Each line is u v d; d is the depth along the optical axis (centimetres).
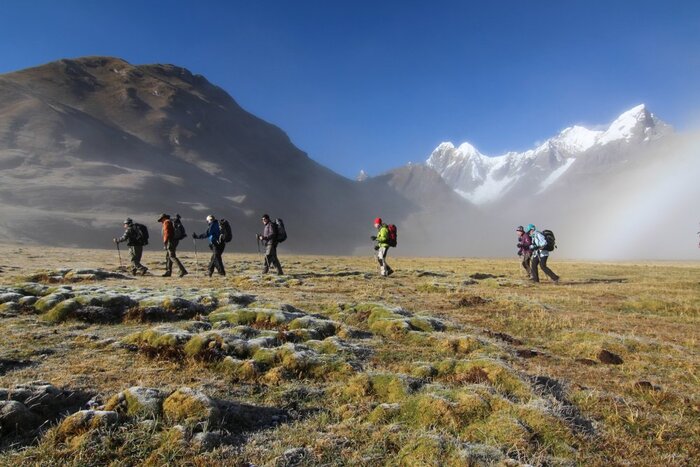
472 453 389
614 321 1109
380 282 1828
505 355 717
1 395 453
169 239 1936
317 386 570
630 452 428
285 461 384
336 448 412
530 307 1222
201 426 423
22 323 824
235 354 655
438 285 1634
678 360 750
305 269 2533
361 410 492
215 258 1942
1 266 2012
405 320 916
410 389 525
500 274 2545
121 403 454
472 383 568
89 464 367
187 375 578
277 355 641
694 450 442
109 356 647
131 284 1520
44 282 1505
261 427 454
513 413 466
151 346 667
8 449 386
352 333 826
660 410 537
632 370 704
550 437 430
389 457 398
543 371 664
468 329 928
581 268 3241
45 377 551
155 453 381
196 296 1091
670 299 1457
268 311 906
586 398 544
